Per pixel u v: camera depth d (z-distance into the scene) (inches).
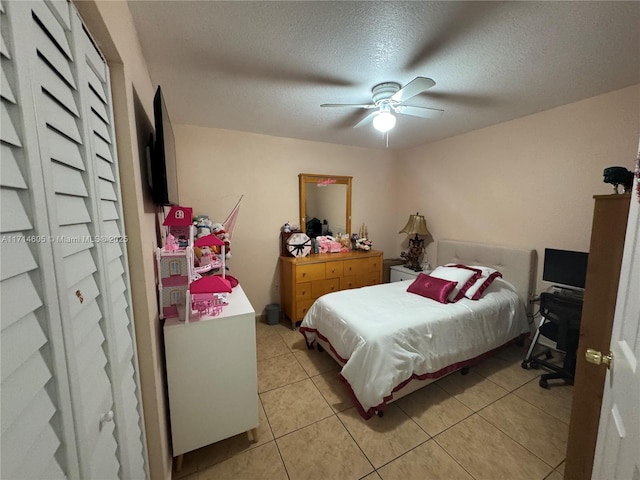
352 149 144.9
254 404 60.0
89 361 24.2
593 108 82.2
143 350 43.0
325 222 139.7
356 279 132.4
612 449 28.9
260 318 130.8
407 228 139.6
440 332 76.1
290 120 103.0
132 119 41.3
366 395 64.8
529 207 99.7
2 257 14.2
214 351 55.0
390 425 66.3
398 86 73.3
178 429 53.9
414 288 99.3
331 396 77.4
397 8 46.0
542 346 99.7
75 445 20.5
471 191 119.7
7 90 15.1
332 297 95.5
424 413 70.1
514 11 46.5
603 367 43.4
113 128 35.3
